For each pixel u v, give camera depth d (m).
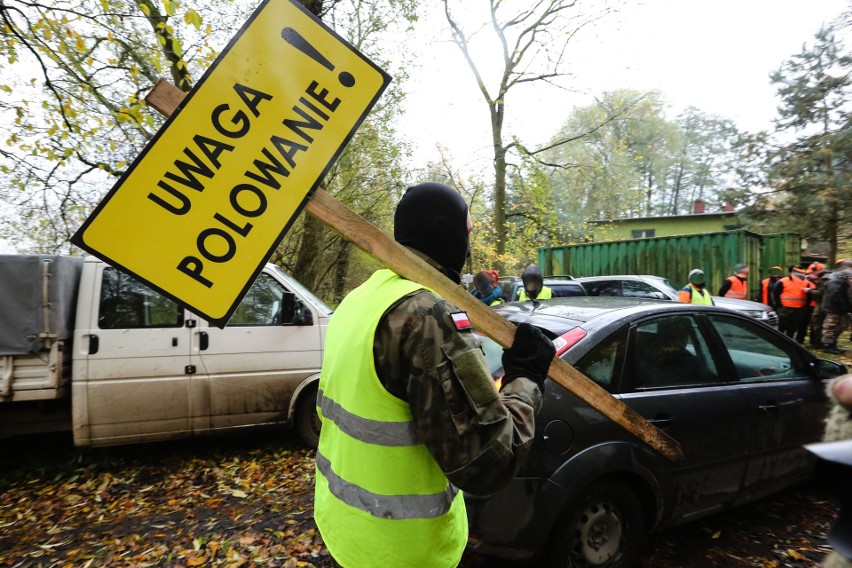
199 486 3.96
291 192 1.22
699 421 2.80
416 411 1.07
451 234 1.33
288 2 1.24
